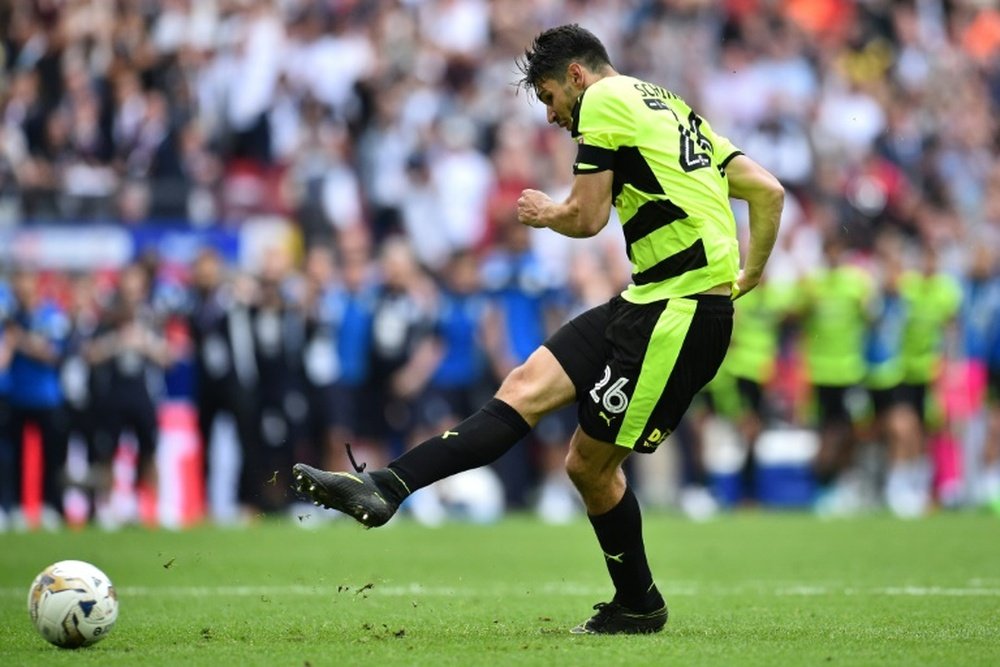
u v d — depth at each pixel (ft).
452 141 224.74
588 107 71.00
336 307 188.24
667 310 70.38
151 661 64.64
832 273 194.49
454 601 95.81
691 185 70.95
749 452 195.31
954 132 266.16
